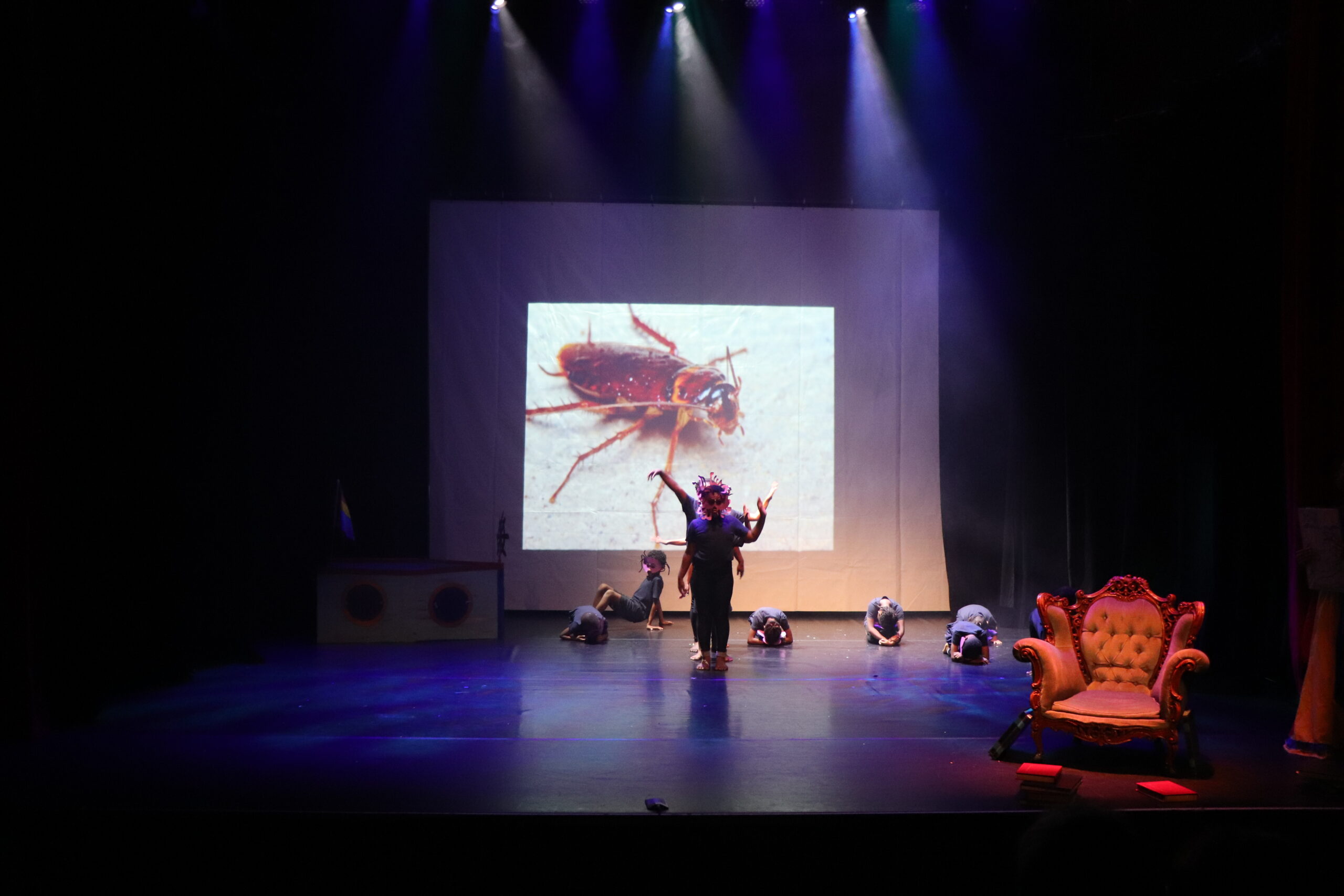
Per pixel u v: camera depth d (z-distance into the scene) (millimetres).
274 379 8969
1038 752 5086
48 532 5613
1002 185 9961
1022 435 9727
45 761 4891
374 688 6738
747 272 10156
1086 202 9125
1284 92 7012
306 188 9352
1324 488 5992
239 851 4062
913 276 10164
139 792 4383
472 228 10008
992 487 10125
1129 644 5371
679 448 10125
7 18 5371
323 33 9375
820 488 10172
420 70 9734
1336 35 5945
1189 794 4418
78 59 5957
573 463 10094
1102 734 4883
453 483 10023
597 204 10055
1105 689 5324
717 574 7434
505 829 4062
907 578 10188
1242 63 7305
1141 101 8297
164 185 6914
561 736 5484
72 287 6016
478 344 10039
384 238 9914
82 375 6090
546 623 9602
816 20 9688
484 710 6105
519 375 10062
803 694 6656
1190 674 4867
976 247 10109
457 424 10031
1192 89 7773
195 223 7363
